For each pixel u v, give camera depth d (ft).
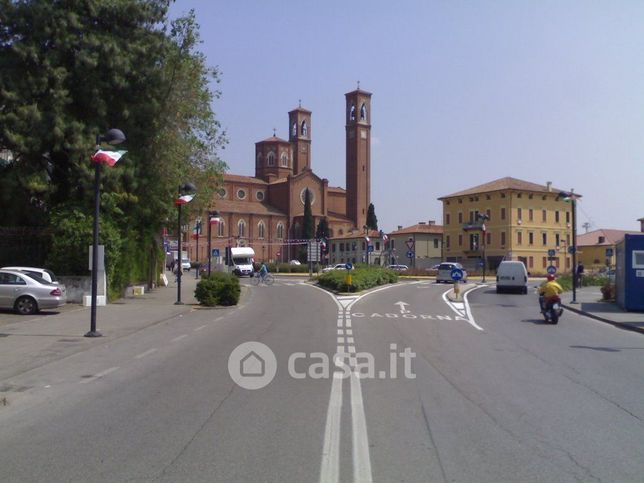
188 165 122.52
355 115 392.88
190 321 73.77
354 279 129.39
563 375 38.81
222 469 20.67
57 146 89.25
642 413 28.78
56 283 78.33
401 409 29.12
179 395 32.42
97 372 40.04
